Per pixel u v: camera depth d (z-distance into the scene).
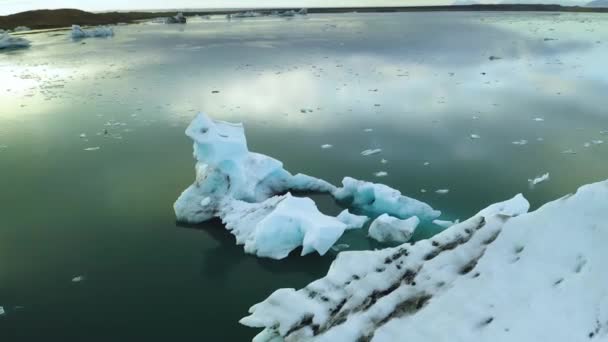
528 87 23.64
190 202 11.39
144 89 24.67
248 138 16.89
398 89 23.75
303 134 17.25
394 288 5.11
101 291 8.59
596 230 4.36
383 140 16.45
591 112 19.16
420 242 5.45
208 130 11.58
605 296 3.90
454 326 4.38
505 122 18.17
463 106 20.52
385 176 13.48
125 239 10.34
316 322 5.16
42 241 10.25
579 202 4.64
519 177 13.23
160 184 13.10
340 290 5.36
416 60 31.83
